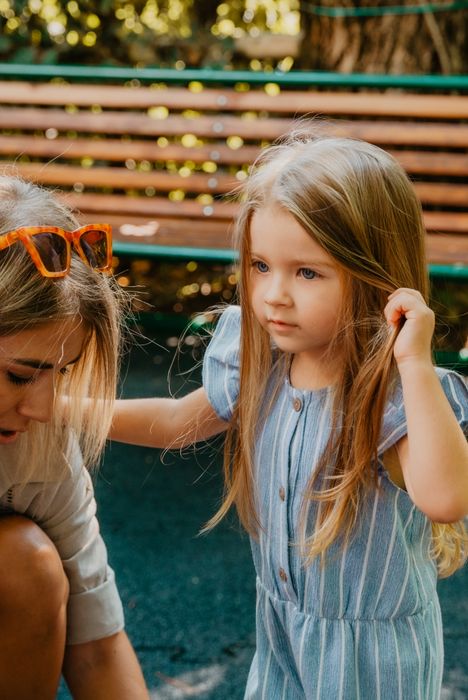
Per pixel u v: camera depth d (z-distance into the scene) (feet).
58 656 4.99
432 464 4.23
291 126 12.16
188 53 15.66
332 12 13.42
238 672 6.43
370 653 4.81
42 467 4.94
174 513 8.75
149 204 12.43
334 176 4.49
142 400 5.50
